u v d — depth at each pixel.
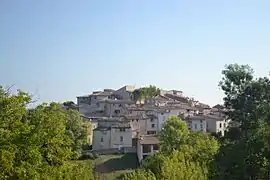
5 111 14.48
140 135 74.25
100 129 74.19
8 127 14.47
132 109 90.06
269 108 34.44
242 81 41.47
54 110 17.78
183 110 92.25
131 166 63.94
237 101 41.19
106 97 111.06
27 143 14.01
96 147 73.62
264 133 28.75
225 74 42.22
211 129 84.06
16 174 13.68
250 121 38.03
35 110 16.33
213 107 113.75
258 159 28.86
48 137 15.54
